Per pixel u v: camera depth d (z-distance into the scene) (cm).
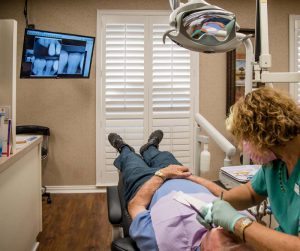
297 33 393
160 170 164
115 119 380
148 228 122
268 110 87
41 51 306
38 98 376
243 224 84
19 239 204
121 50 372
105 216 313
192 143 391
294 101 91
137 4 373
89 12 372
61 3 370
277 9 391
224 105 393
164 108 383
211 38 148
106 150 382
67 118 380
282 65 396
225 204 96
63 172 385
